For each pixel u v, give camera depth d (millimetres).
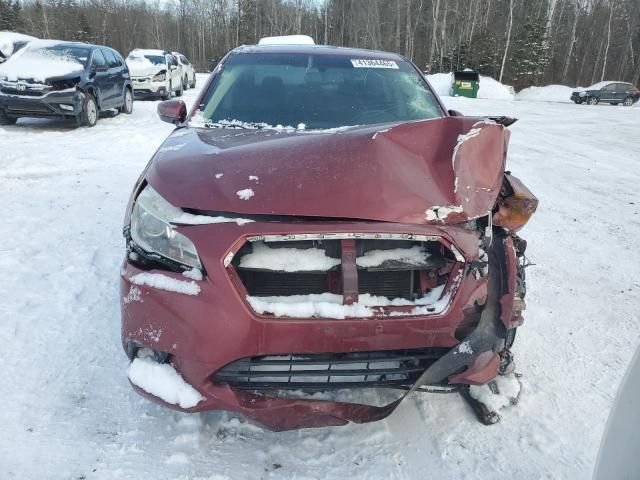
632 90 31297
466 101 26719
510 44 47969
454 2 55000
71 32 61281
